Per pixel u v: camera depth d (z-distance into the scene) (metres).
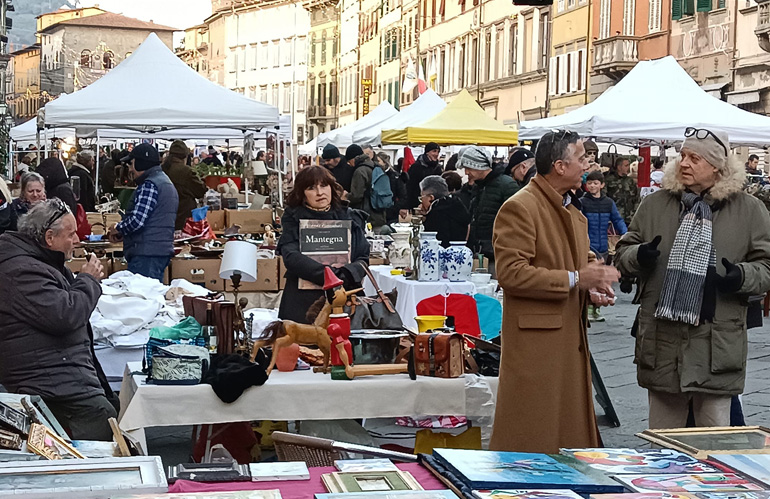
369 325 5.21
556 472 2.85
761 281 4.69
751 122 14.09
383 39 66.75
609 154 16.73
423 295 7.63
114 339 6.52
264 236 11.52
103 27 106.06
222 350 5.12
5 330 4.83
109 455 3.72
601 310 13.55
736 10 28.92
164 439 6.60
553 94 40.22
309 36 90.94
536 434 4.40
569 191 4.63
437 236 8.92
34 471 2.94
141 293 6.82
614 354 10.05
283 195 18.41
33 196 8.66
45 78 106.88
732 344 4.78
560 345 4.43
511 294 4.45
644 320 4.94
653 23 33.34
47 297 4.82
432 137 16.16
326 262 6.01
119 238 9.35
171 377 4.68
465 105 16.45
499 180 10.12
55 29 106.69
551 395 4.41
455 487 2.76
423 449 5.24
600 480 2.79
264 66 99.50
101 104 12.89
